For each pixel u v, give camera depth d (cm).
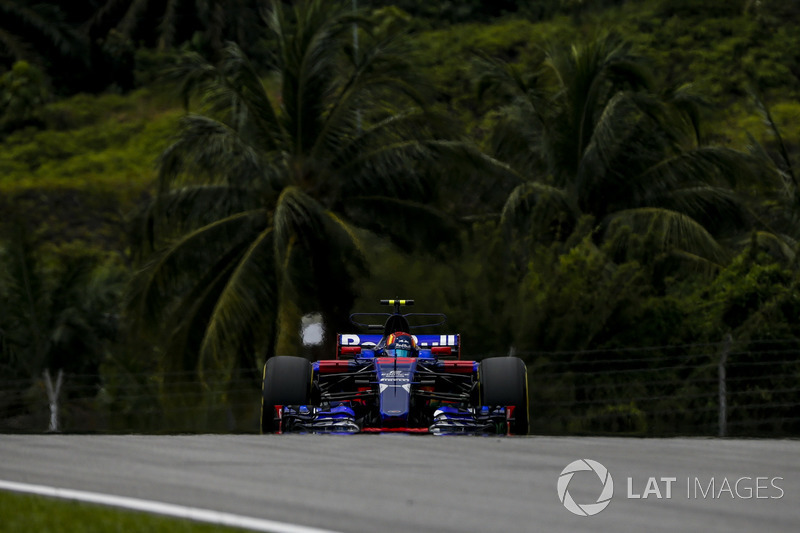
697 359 6769
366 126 9200
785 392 6469
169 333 8644
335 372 4016
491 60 9581
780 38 16988
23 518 2012
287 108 8881
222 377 8319
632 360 6625
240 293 8169
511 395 3694
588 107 9006
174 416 8381
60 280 9062
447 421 3653
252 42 18950
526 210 8800
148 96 18125
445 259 8200
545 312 6975
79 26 19750
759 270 7000
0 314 8950
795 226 8631
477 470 2489
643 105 8775
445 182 9144
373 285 7669
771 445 2886
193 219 8856
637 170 8950
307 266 8444
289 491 2242
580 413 6781
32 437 3191
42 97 17700
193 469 2542
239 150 8488
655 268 8131
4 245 9312
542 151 9012
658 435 3403
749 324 6669
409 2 19175
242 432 3762
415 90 8825
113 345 9206
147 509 2075
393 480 2361
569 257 7206
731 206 8812
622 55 9038
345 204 8869
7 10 19012
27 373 8881
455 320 7200
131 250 9356
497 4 19612
